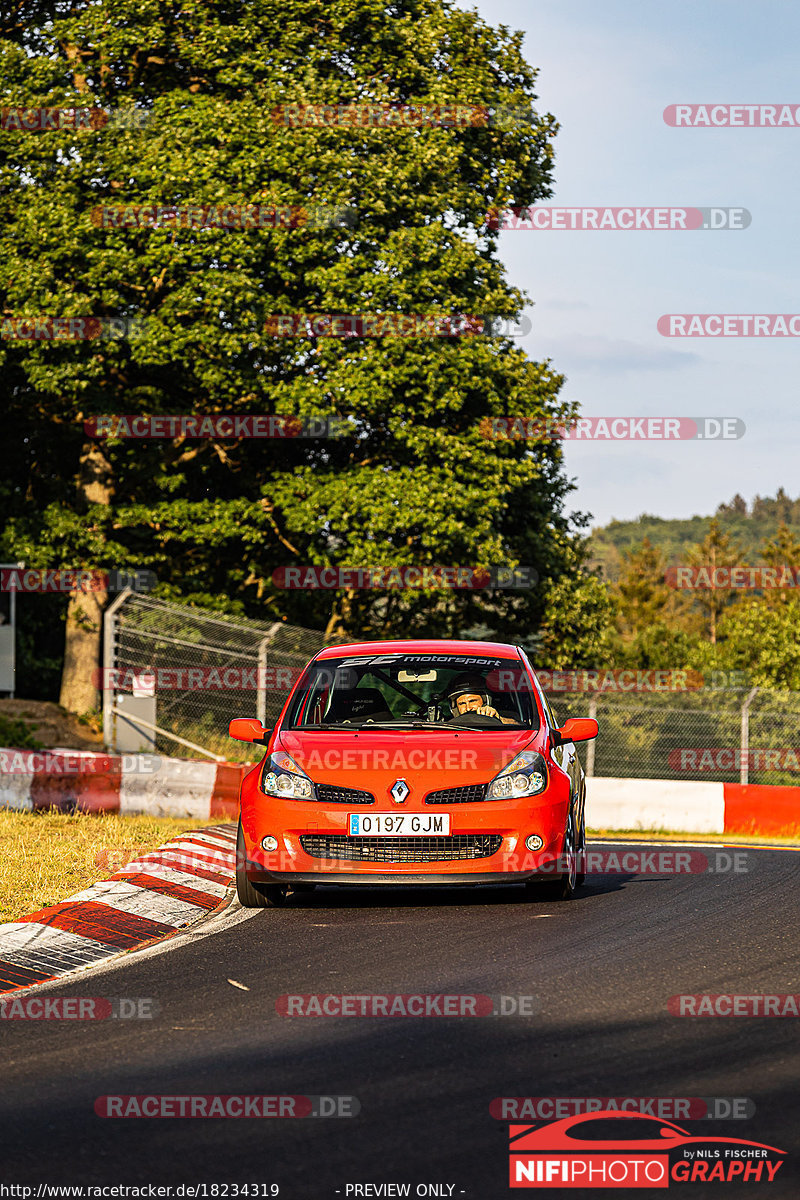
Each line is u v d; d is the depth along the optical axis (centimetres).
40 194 8988
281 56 9575
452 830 3225
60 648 11669
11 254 8988
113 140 9231
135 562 9988
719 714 8406
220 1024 2259
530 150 11062
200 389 10356
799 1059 2002
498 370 10175
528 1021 2242
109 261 8912
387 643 3981
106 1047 2123
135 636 7550
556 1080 1900
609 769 10812
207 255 9119
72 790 5341
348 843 3247
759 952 2803
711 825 7244
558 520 12600
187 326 9369
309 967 2695
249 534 9944
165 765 5609
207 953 2859
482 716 3600
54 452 11175
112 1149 1641
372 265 9581
